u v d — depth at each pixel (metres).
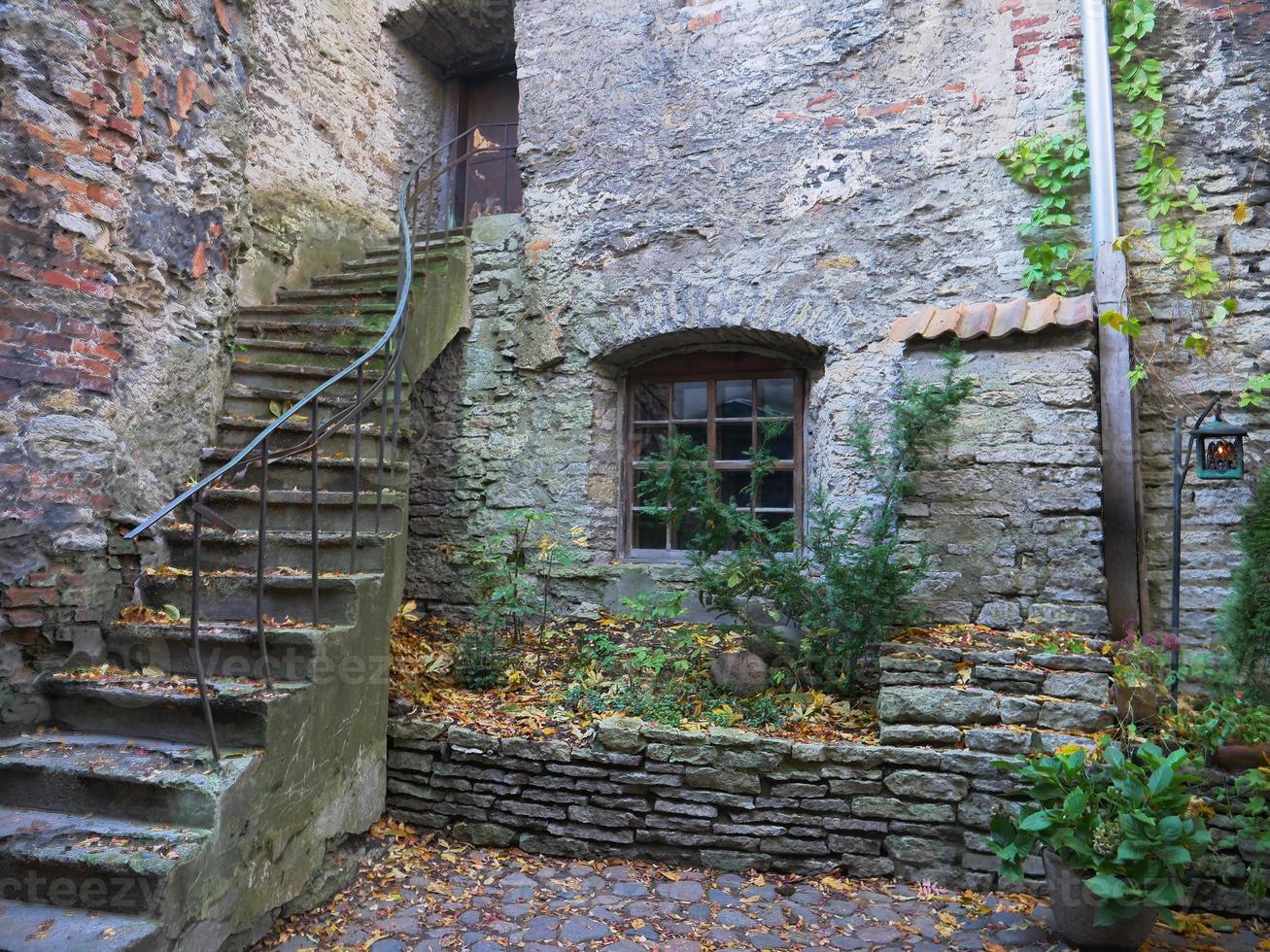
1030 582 3.67
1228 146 4.21
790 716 3.67
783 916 3.01
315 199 6.13
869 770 3.34
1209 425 3.38
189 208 3.92
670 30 5.14
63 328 3.24
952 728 3.31
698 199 4.96
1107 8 4.36
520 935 2.85
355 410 3.49
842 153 4.70
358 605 3.41
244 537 3.65
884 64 4.69
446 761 3.74
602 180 5.20
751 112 4.91
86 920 2.33
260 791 2.78
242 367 4.47
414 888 3.24
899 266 4.55
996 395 3.81
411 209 7.01
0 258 3.02
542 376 5.27
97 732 3.02
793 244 4.74
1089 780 2.76
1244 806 3.02
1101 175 4.18
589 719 3.77
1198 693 3.62
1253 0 4.23
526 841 3.60
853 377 4.53
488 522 5.26
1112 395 3.97
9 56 3.07
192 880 2.45
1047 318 3.83
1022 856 2.79
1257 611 3.24
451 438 5.45
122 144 3.53
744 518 4.05
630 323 5.02
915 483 3.85
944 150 4.55
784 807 3.39
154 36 3.71
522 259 5.43
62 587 3.18
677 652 4.36
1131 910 2.56
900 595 3.66
